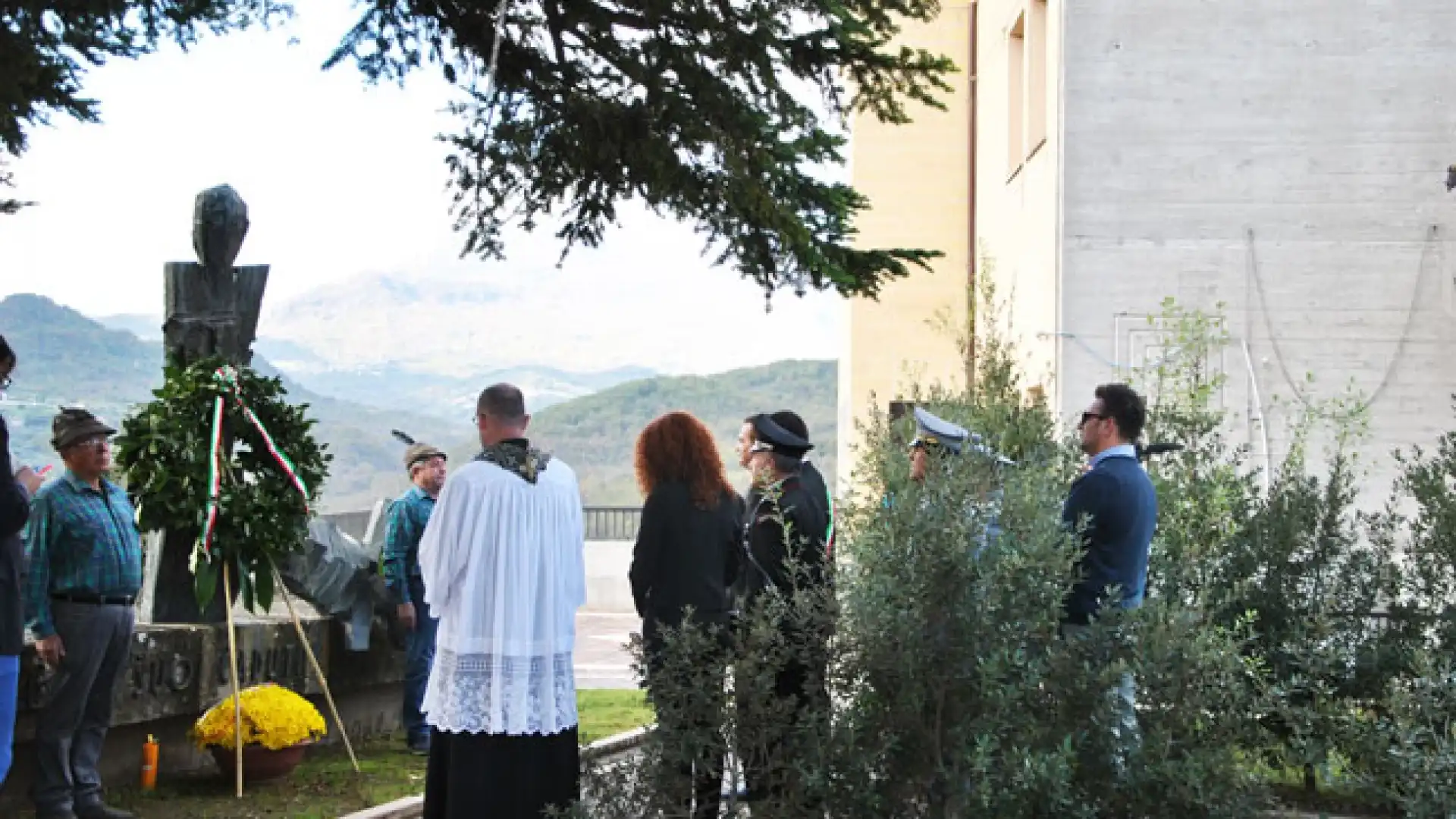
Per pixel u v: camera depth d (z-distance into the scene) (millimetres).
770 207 9375
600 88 9695
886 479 6438
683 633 5223
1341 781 6336
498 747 6023
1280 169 14570
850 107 9969
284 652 9062
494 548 6043
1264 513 8109
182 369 8672
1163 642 4957
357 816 7426
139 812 7527
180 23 8492
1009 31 19875
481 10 9453
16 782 7512
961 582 4875
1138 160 14719
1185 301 14586
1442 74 14406
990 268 14086
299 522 8836
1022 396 11164
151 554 8750
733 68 9438
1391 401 14281
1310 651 6777
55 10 8047
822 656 5035
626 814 5145
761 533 6828
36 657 7305
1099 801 4773
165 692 8164
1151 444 8492
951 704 4906
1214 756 4859
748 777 5082
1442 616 7812
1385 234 14430
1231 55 14641
